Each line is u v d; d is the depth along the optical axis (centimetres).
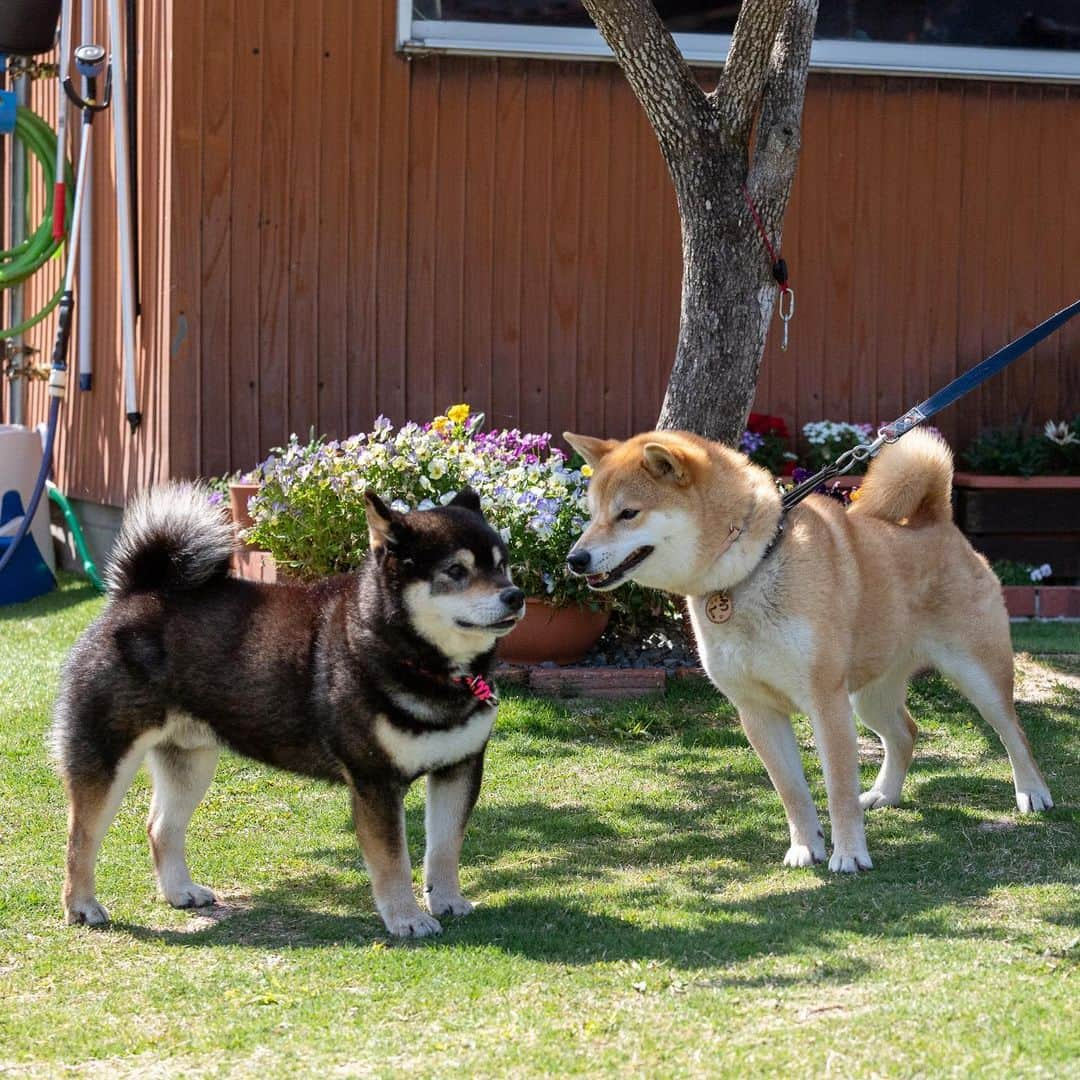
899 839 529
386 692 430
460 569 430
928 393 1019
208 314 934
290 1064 343
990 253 1019
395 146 949
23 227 1284
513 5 945
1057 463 998
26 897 484
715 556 494
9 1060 353
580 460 910
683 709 709
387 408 964
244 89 926
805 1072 324
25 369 1198
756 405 999
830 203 996
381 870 441
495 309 971
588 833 549
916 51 985
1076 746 651
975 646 554
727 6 975
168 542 469
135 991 400
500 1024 362
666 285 987
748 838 540
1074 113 1022
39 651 863
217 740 467
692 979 388
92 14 1092
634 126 973
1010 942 407
